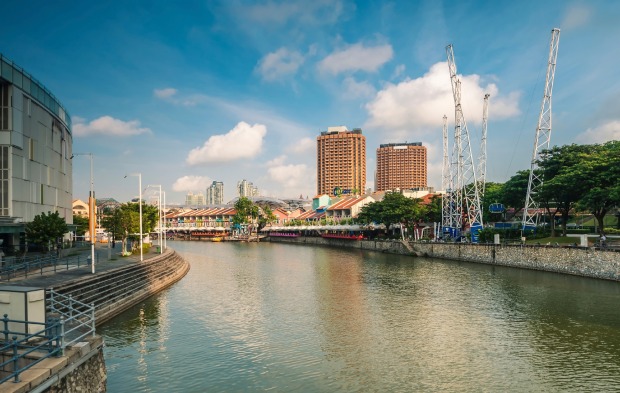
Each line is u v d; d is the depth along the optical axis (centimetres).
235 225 19650
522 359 2952
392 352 3120
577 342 3272
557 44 8131
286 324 3856
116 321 3862
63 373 1706
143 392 2461
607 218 10244
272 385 2567
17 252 6094
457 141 10881
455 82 10706
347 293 5284
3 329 1875
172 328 3694
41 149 7012
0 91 5925
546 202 8069
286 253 11600
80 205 19688
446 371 2769
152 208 10481
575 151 7925
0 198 5891
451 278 6384
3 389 1438
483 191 11044
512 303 4566
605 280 5725
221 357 3016
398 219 11919
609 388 2497
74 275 4216
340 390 2506
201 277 6788
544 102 8206
